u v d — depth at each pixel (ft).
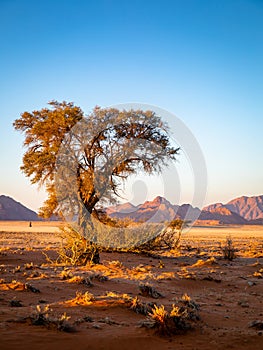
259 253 79.41
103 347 15.97
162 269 50.39
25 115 64.28
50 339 16.38
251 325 20.92
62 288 31.65
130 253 65.46
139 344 16.71
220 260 66.39
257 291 35.91
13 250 67.41
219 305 28.30
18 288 29.86
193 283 38.40
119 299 26.55
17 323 18.66
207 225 356.18
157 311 19.62
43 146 61.93
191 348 16.61
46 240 108.47
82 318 20.59
